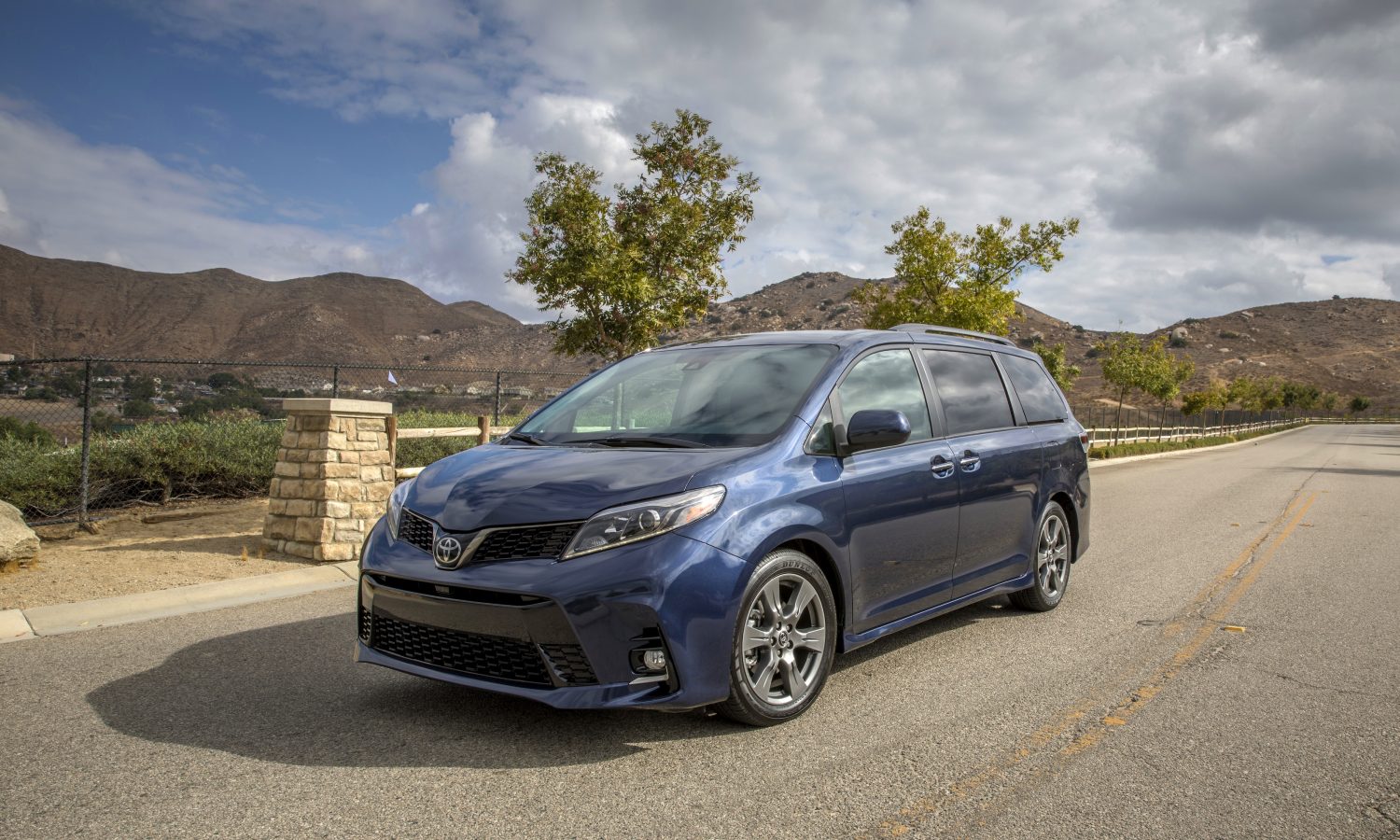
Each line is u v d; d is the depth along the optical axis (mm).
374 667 4395
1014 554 5344
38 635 5000
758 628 3564
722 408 4168
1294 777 3170
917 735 3559
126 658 4523
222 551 7496
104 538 8219
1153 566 7688
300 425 7297
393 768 3154
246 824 2703
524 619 3189
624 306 12352
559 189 12133
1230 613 5840
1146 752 3400
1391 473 20969
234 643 4828
